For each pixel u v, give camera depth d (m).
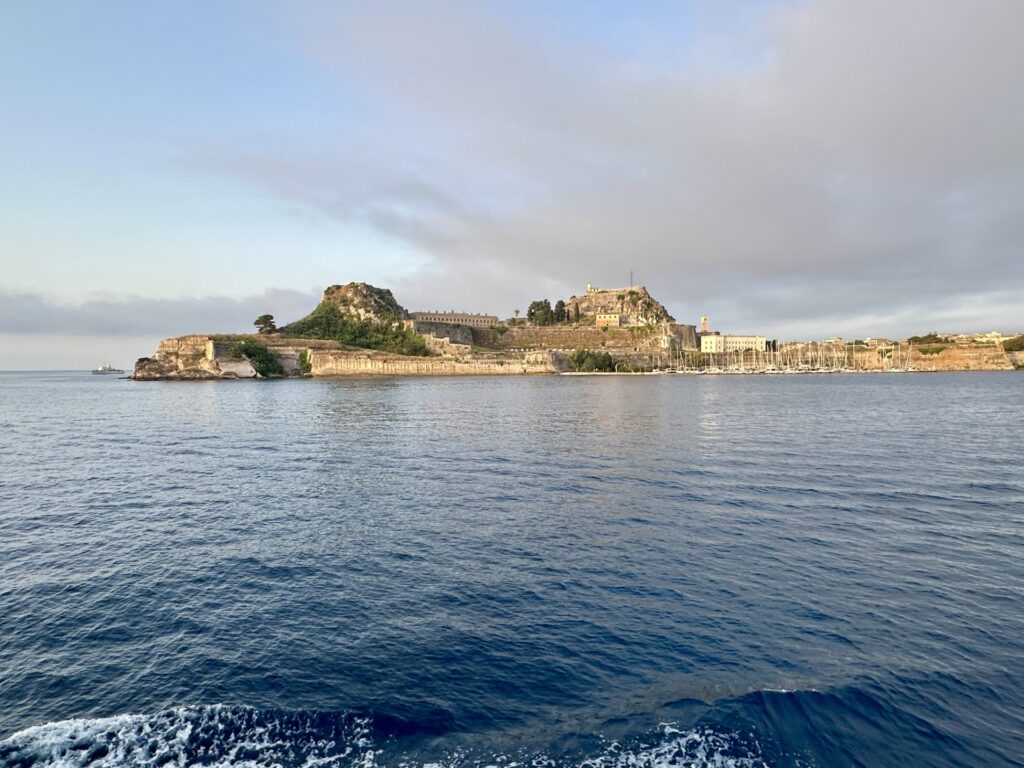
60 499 26.08
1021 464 31.88
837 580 15.67
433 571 16.72
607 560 17.38
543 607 14.27
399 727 9.77
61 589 15.79
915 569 16.41
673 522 21.22
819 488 26.38
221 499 25.77
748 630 12.96
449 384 142.12
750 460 33.78
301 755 9.14
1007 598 14.44
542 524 21.20
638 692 10.70
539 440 43.16
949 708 10.13
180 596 15.25
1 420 65.38
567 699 10.52
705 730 9.54
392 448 39.81
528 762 8.88
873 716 9.91
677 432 47.34
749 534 19.69
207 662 11.89
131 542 19.77
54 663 11.95
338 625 13.47
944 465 31.73
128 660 12.04
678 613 13.84
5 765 8.88
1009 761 8.94
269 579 16.31
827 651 12.02
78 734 9.62
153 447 42.06
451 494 26.05
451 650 12.26
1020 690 10.62
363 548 18.80
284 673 11.44
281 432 49.72
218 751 9.24
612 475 29.88
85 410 78.38
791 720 9.81
